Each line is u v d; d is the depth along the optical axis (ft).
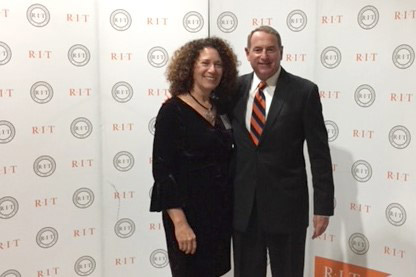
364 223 7.71
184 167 6.29
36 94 7.52
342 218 7.89
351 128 7.59
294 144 6.34
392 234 7.48
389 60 7.16
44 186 7.75
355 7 7.32
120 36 7.87
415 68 6.99
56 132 7.71
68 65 7.64
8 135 7.46
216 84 6.38
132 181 8.24
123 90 7.99
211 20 8.24
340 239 7.96
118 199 8.21
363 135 7.51
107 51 7.83
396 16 7.04
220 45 6.56
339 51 7.54
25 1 7.29
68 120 7.75
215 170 6.41
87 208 8.05
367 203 7.63
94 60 7.77
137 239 8.40
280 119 6.27
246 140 6.48
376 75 7.29
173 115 6.19
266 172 6.35
